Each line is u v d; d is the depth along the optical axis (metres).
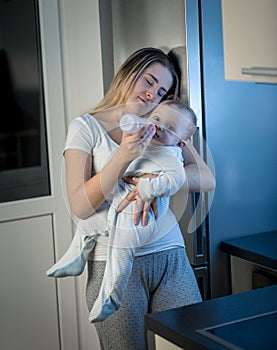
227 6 1.68
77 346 2.84
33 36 2.67
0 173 2.65
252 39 1.61
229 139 2.30
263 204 2.40
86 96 2.73
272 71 1.54
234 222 2.35
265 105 2.35
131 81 1.98
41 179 2.74
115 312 1.87
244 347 1.25
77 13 2.68
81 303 2.83
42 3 2.64
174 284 1.88
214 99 2.25
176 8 2.21
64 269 1.95
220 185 2.30
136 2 2.45
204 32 2.20
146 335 1.48
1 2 2.60
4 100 2.64
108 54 2.69
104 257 1.89
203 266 2.32
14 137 2.69
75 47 2.71
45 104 2.71
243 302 1.50
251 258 2.19
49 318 2.77
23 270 2.69
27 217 2.68
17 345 2.72
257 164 2.36
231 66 1.71
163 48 2.31
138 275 1.85
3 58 2.63
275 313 1.42
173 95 2.19
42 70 2.70
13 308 2.69
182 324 1.38
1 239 2.63
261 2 1.56
